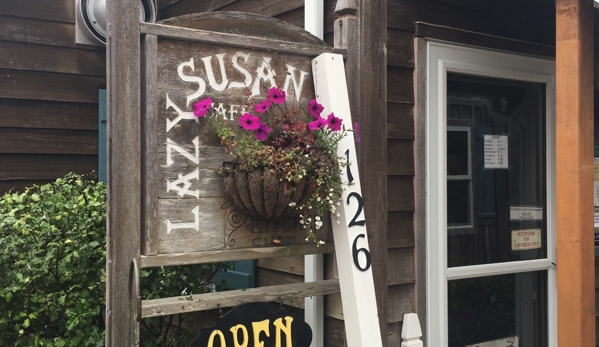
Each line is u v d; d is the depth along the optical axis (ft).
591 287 7.44
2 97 13.07
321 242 7.73
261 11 11.71
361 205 8.00
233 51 7.61
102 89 14.20
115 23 6.81
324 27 10.15
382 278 8.84
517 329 11.34
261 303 7.38
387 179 9.65
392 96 9.68
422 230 9.91
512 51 11.09
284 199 7.32
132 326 6.75
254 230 7.65
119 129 6.78
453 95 10.63
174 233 7.08
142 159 6.98
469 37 10.50
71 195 10.57
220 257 7.34
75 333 9.51
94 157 14.19
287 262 10.92
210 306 7.16
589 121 7.46
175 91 7.16
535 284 11.68
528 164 11.59
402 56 9.81
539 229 11.70
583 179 7.38
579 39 7.36
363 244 7.91
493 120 11.14
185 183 7.18
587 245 7.41
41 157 13.55
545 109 11.71
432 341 9.92
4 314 9.34
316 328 9.69
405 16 9.86
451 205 10.53
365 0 8.79
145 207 6.93
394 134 9.70
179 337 10.33
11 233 9.43
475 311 10.80
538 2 11.66
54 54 13.69
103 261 9.66
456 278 10.37
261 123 7.34
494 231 11.09
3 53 13.10
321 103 8.11
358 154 8.70
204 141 7.32
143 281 9.80
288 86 8.05
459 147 10.67
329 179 7.55
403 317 9.73
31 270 9.25
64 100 13.76
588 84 7.46
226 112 7.50
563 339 7.45
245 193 7.22
